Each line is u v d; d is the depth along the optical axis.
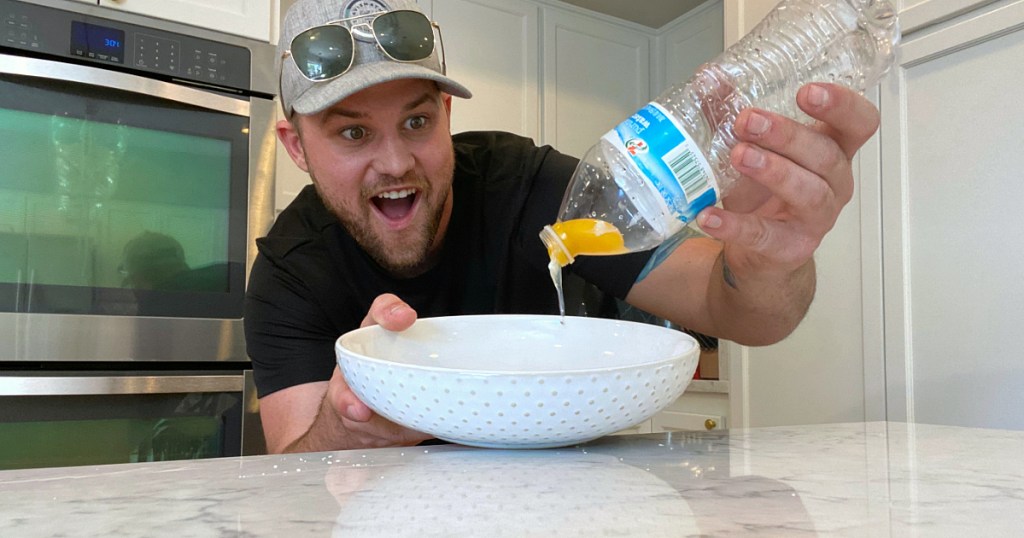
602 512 0.34
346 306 1.04
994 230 1.20
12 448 1.27
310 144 1.00
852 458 0.51
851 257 1.45
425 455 0.54
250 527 0.32
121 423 1.36
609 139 0.57
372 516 0.34
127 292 1.40
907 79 1.35
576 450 0.56
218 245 1.50
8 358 1.29
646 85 2.57
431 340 0.69
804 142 0.57
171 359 1.42
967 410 1.24
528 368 0.70
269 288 1.03
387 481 0.43
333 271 1.04
